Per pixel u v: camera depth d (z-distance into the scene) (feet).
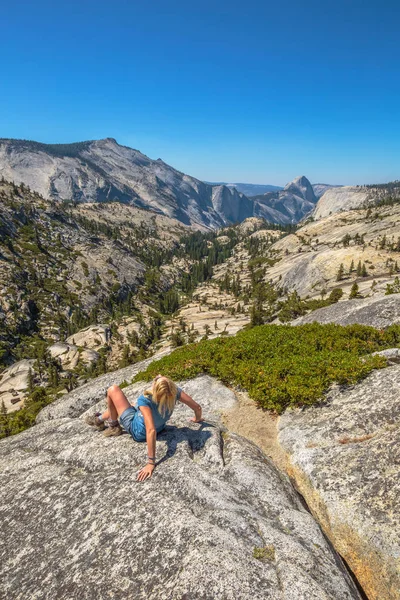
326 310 87.92
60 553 17.34
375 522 21.53
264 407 36.83
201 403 39.47
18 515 20.13
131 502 18.99
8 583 16.72
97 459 23.02
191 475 20.68
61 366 514.68
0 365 595.88
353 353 43.09
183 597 14.17
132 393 47.14
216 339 57.93
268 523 19.03
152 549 16.38
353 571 21.97
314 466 26.78
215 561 15.34
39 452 25.67
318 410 33.09
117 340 645.10
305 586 14.78
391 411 28.48
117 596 14.90
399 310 71.61
